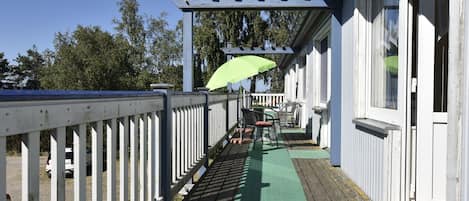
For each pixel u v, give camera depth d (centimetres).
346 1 457
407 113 303
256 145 710
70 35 2470
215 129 570
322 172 468
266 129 977
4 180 124
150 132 258
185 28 518
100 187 187
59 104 151
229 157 580
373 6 391
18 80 3534
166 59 3045
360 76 401
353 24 409
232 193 375
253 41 2522
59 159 153
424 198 304
